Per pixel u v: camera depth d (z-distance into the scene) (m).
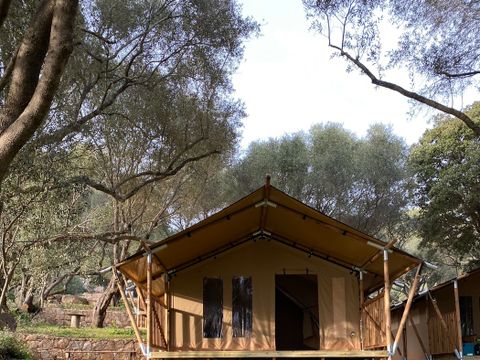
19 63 7.21
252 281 11.41
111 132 15.72
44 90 6.50
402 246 27.28
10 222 11.80
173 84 15.39
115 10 13.05
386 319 9.32
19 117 6.54
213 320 11.26
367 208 24.64
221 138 16.95
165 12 13.93
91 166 16.31
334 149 24.66
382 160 24.44
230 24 14.44
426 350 15.04
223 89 16.36
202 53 14.65
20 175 9.86
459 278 13.95
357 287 11.38
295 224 10.28
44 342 14.83
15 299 24.38
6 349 11.85
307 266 11.48
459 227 21.53
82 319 21.33
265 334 11.18
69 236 12.57
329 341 11.14
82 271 21.97
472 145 19.41
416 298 14.68
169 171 15.46
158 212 21.03
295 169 25.03
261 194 9.37
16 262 13.27
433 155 21.59
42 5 7.27
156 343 10.34
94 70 12.66
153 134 16.03
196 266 11.48
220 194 25.06
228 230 10.42
